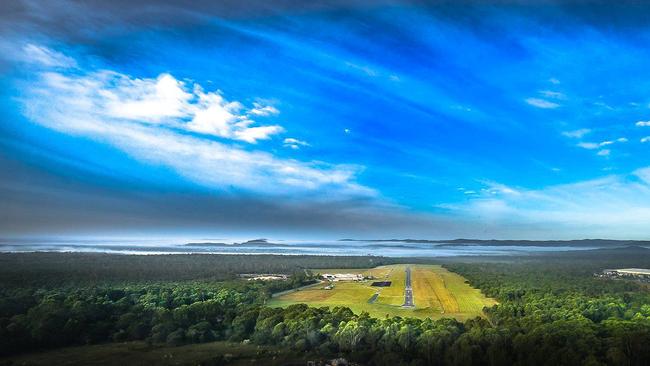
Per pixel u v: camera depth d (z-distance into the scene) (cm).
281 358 10775
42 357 10794
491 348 10200
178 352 11294
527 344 10194
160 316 13250
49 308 13000
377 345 11175
